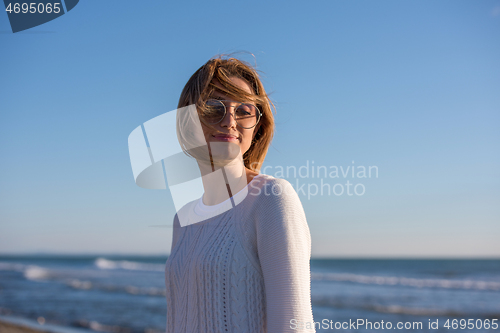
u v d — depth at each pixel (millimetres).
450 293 24594
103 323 14375
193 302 1373
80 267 47094
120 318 15555
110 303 19703
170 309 1546
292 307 1102
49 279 31703
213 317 1286
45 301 20109
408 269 40875
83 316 15758
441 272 37438
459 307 20062
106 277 33844
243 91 1501
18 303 19281
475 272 36938
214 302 1285
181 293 1463
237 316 1246
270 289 1155
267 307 1163
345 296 23625
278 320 1102
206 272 1317
